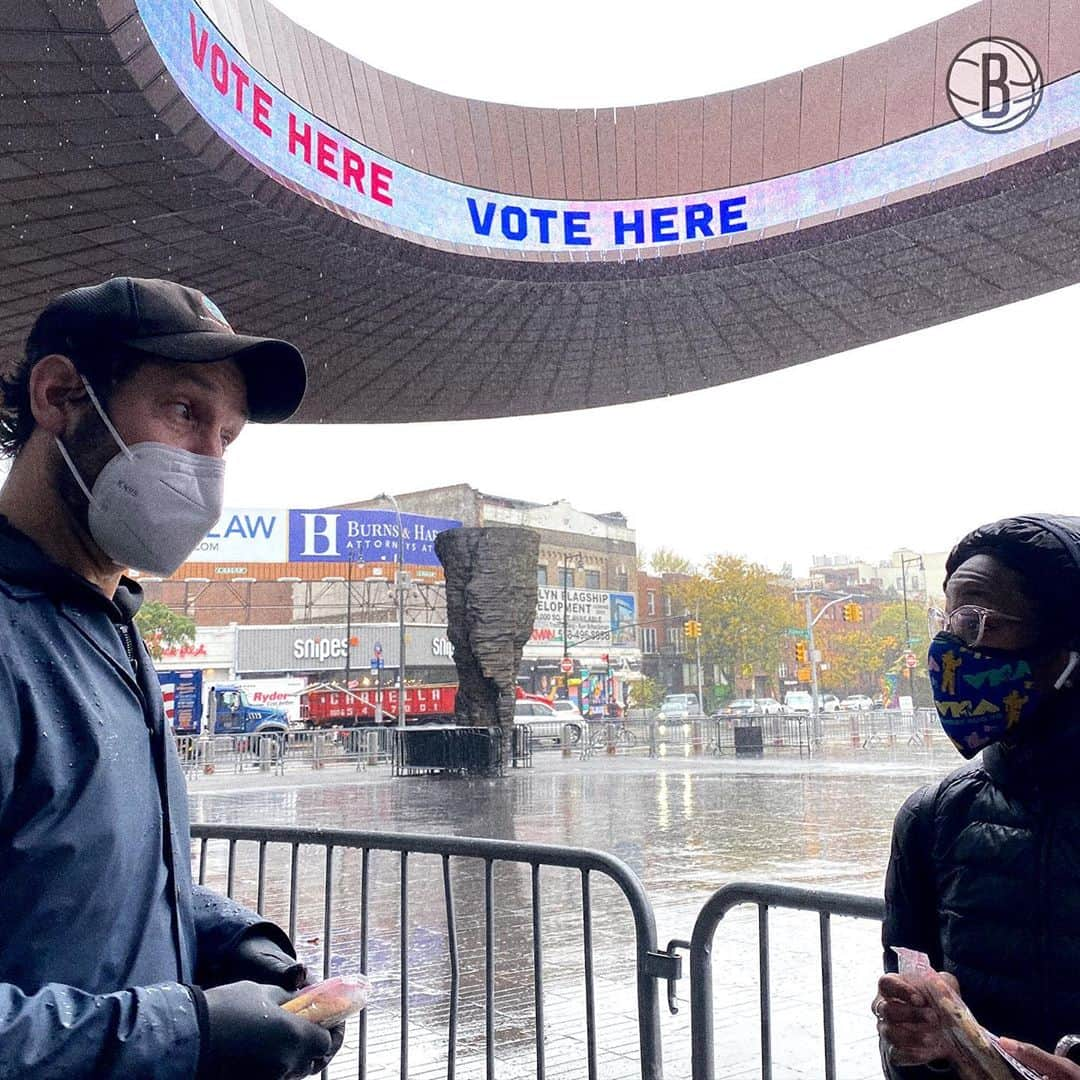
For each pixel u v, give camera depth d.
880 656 76.00
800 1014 4.88
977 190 8.88
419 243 9.23
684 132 10.24
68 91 6.02
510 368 12.07
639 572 75.88
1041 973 1.39
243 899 8.16
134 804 1.33
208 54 6.67
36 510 1.44
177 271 8.82
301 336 10.72
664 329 11.38
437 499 67.94
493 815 13.61
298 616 62.06
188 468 1.42
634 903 2.86
